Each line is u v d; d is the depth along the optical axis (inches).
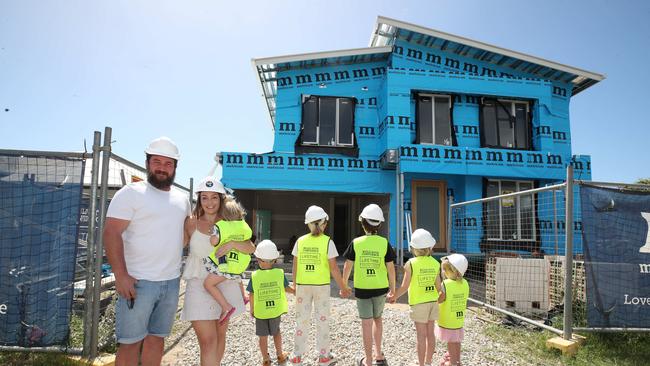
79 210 167.8
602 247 210.7
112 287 202.7
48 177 167.5
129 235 119.7
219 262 130.5
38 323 161.2
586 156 498.9
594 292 207.5
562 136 552.4
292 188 477.7
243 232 138.7
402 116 488.1
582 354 191.0
